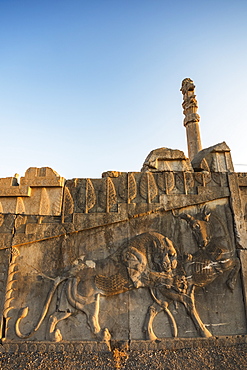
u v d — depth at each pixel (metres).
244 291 5.75
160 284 5.66
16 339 5.34
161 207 6.12
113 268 5.73
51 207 6.11
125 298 5.61
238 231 6.12
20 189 6.17
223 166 6.73
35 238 5.86
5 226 5.96
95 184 6.30
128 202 6.14
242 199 6.41
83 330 5.38
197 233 6.03
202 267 5.83
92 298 5.54
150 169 6.60
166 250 5.84
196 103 11.91
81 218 5.99
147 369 4.82
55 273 5.71
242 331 5.56
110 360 4.99
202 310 5.63
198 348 5.28
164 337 5.40
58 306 5.50
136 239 5.94
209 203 6.31
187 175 6.44
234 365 4.91
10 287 5.63
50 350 5.21
